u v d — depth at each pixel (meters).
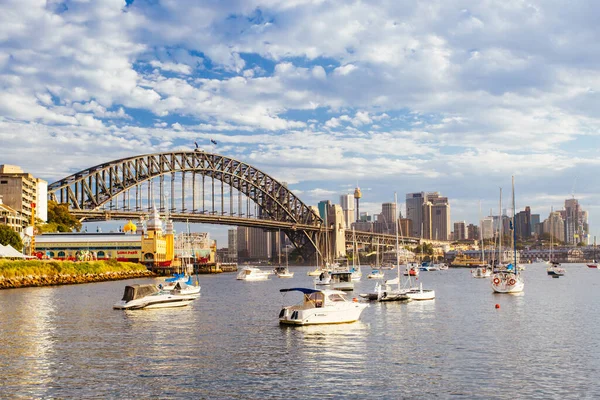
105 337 62.03
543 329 67.69
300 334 63.91
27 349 55.19
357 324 71.50
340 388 41.94
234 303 102.31
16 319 76.81
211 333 64.69
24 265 164.75
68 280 171.25
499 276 124.38
